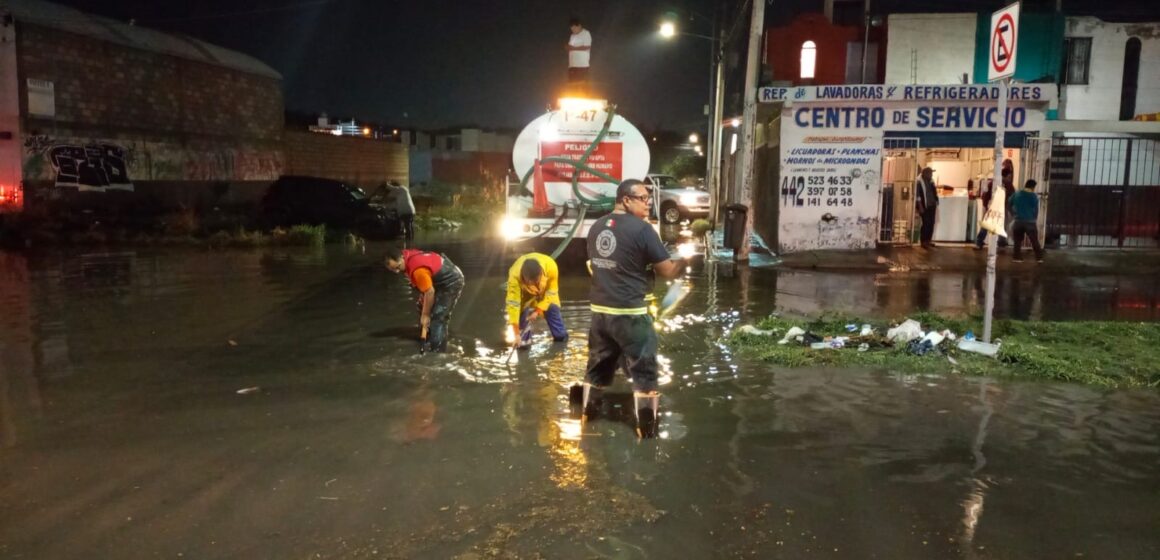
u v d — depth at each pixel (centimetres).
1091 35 2166
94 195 2067
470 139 4969
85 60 2033
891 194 1766
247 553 383
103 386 662
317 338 840
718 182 2434
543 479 468
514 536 399
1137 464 490
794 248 1653
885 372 698
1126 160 1736
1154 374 673
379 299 1090
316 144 2955
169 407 606
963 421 568
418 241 2045
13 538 398
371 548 388
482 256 1670
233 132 2542
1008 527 408
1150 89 2172
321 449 518
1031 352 723
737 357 753
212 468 487
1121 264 1458
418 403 613
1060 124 1633
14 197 1881
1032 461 495
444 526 410
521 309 806
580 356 757
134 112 2178
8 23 1844
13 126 1869
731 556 379
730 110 2772
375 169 3362
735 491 451
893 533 401
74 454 510
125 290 1167
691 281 1288
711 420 572
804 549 385
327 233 2005
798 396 628
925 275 1366
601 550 384
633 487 457
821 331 848
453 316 958
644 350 543
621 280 543
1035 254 1517
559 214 1302
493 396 630
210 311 997
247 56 2698
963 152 1830
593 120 1271
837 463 491
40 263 1474
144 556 380
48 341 825
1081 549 386
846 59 2292
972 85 1592
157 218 2055
